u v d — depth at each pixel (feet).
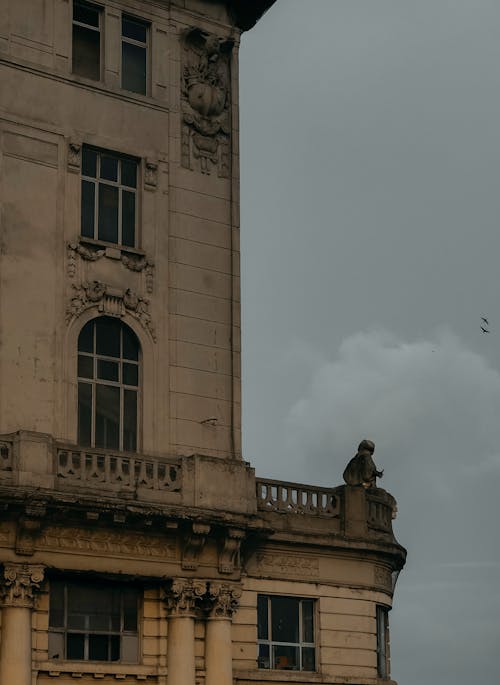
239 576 124.06
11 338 119.55
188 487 122.01
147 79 134.72
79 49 131.03
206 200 134.82
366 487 136.26
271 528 125.90
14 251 121.29
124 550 118.32
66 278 123.85
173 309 129.90
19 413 118.62
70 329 123.13
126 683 117.91
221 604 122.21
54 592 116.37
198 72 137.28
